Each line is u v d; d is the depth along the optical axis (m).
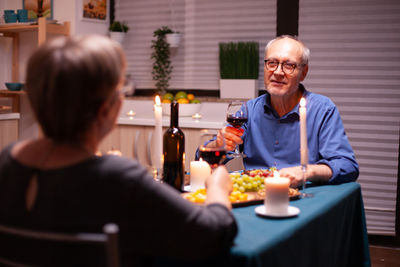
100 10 4.09
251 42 3.68
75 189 0.85
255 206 1.44
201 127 3.09
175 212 0.90
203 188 1.61
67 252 0.86
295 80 2.05
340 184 1.80
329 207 1.46
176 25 4.02
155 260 1.06
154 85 4.16
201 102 3.83
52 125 0.87
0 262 0.90
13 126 3.83
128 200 0.87
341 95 3.55
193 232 0.91
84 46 0.85
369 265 1.81
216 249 0.96
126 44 4.23
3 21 4.14
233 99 3.73
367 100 3.49
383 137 3.46
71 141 0.89
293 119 2.09
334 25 3.53
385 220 3.50
